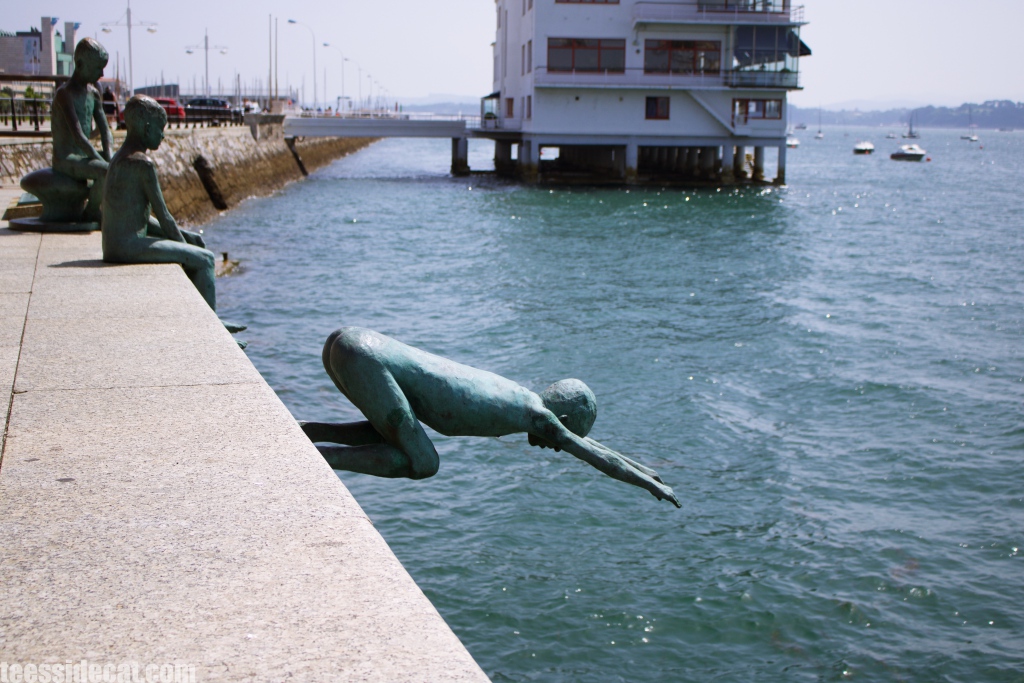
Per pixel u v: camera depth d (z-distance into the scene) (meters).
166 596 3.08
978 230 41.66
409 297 23.58
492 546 10.14
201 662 2.71
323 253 30.94
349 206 47.12
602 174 70.56
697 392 15.73
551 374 16.72
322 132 68.81
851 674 8.11
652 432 13.77
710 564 9.86
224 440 4.64
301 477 4.12
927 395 15.73
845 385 16.31
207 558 3.35
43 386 5.68
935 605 9.16
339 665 2.70
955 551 10.19
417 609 3.02
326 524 3.64
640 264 30.12
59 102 13.06
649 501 11.33
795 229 41.00
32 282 9.23
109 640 2.82
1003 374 17.17
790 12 56.47
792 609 9.06
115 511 3.75
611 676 8.05
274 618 2.95
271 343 18.31
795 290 25.95
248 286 24.44
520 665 8.16
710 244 35.47
